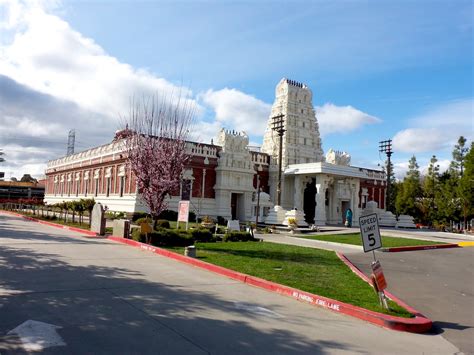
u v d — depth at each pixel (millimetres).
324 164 43969
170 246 17969
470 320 8750
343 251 21594
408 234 36844
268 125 54188
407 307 8984
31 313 6910
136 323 6715
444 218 54031
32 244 15727
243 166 45438
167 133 20844
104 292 8641
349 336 7027
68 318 6766
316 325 7520
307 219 50625
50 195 67250
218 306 8203
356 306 8633
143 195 19609
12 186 99562
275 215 37562
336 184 51375
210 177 43969
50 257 12789
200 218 39969
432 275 14867
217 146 45219
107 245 17125
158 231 18609
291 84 53312
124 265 12297
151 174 19250
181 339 6117
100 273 10688
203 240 21406
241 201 46188
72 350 5441
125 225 19531
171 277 10914
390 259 19016
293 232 33031
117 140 43906
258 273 11859
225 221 39688
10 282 9086
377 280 8680
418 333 7652
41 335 5914
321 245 24562
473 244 29891
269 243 22500
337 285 10906
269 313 8031
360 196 59594
